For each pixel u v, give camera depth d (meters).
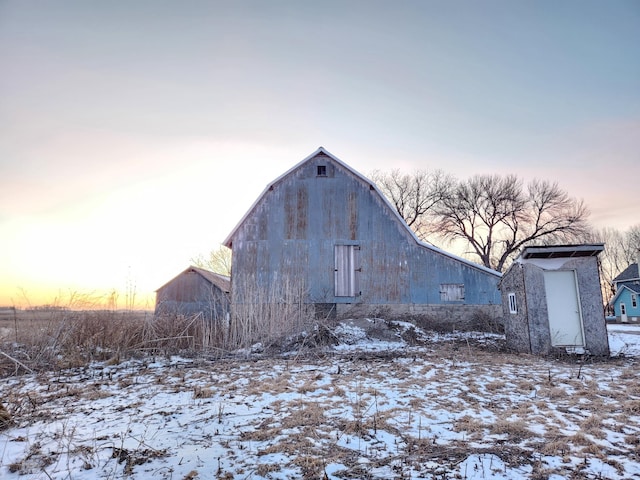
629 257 47.72
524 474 3.31
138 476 3.29
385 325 13.97
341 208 16.33
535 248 9.98
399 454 3.74
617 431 4.31
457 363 8.66
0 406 4.86
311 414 4.96
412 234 16.06
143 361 9.48
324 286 15.72
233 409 5.26
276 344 11.40
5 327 9.86
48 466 3.55
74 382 7.30
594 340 9.71
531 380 6.86
